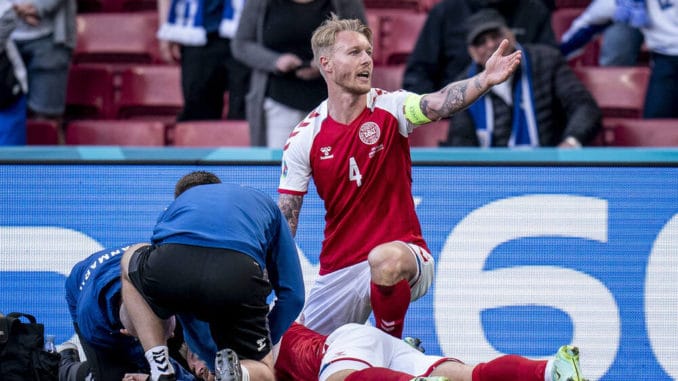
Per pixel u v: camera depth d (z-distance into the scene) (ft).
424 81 88.48
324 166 57.93
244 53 86.22
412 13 112.98
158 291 50.57
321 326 60.59
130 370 58.23
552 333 69.26
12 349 56.75
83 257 71.82
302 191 59.36
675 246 68.85
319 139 58.03
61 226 71.97
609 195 69.31
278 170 71.10
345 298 59.21
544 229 69.51
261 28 85.97
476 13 84.43
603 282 69.15
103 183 71.92
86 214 71.92
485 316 69.46
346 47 56.59
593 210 69.36
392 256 54.70
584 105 83.10
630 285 69.00
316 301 60.39
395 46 106.93
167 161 71.67
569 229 69.41
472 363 69.31
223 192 52.49
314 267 70.79
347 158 57.47
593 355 68.95
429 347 69.46
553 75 83.46
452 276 69.72
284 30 85.51
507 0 86.48
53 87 98.73
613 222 69.21
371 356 51.49
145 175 71.72
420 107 55.47
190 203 52.01
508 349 69.26
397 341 53.93
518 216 69.67
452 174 70.08
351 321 60.13
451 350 69.51
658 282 68.95
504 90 82.53
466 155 70.03
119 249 57.57
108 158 71.87
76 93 106.83
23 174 72.18
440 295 69.67
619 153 69.26
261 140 87.30
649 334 68.85
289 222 59.47
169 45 98.02
